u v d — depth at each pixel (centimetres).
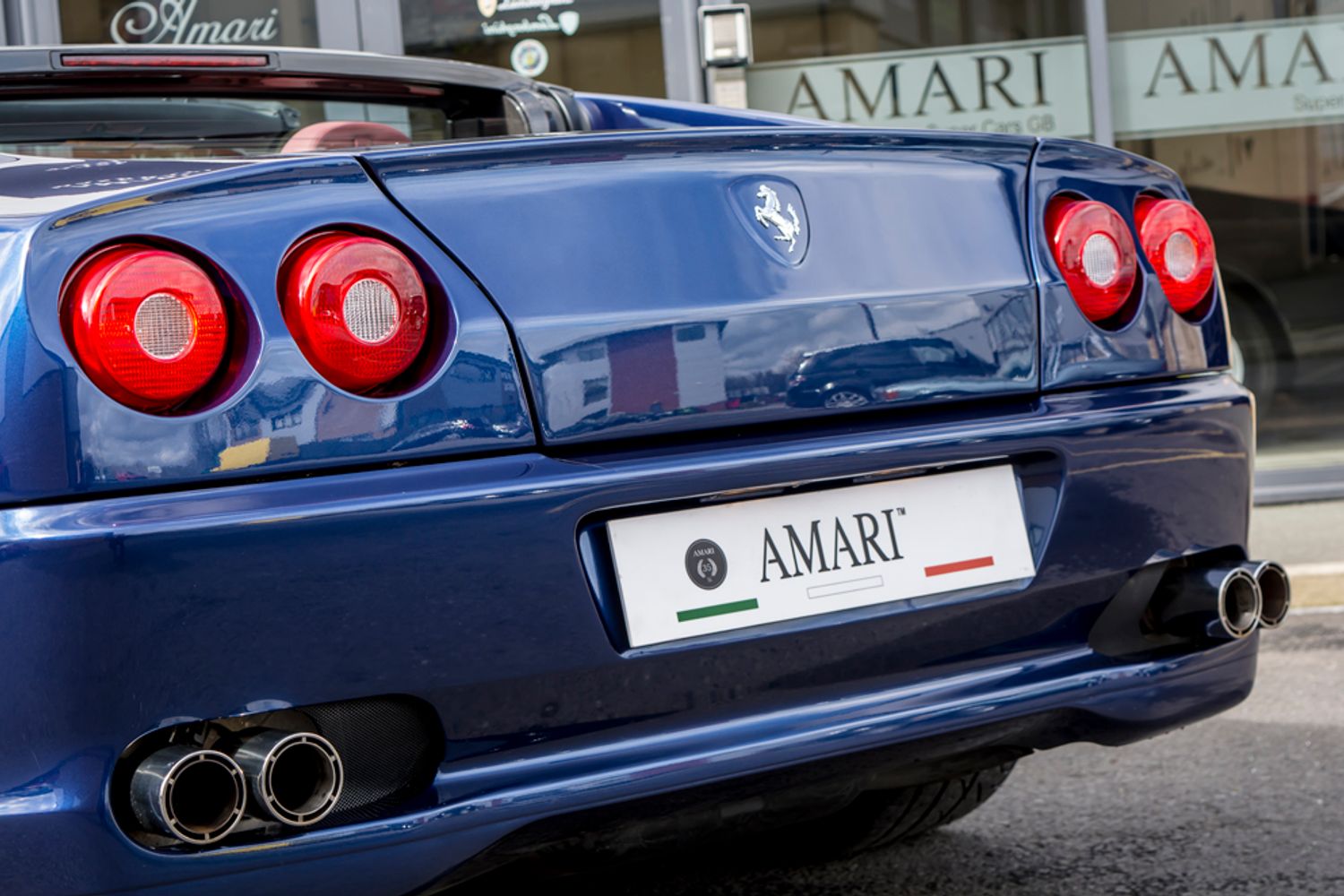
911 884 274
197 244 167
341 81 266
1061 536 214
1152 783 327
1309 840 286
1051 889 269
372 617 168
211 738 164
